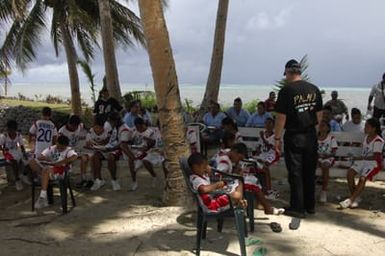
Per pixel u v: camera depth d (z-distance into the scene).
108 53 16.05
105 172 9.79
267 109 12.48
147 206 7.20
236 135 8.12
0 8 16.97
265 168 7.55
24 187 8.60
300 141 6.39
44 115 8.26
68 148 7.22
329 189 8.28
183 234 6.02
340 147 7.84
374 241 5.81
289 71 6.49
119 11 20.36
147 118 11.97
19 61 19.72
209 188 5.27
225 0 13.91
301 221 6.52
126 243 5.78
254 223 6.41
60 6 18.72
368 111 11.80
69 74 19.88
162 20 6.71
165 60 6.73
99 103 13.12
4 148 8.38
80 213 6.98
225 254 5.41
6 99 30.41
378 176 7.16
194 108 19.58
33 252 5.56
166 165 7.04
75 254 5.48
